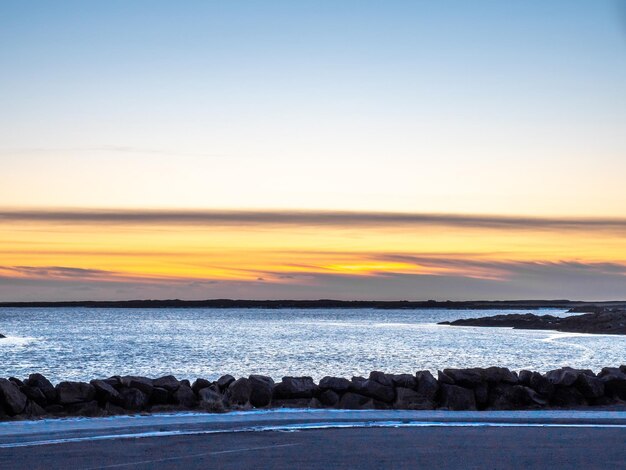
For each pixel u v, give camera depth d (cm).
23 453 1265
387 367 5269
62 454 1255
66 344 9450
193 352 7512
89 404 1761
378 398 1897
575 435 1472
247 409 1834
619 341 10088
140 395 1792
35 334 13225
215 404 1800
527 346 8588
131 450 1297
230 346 8738
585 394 1998
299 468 1142
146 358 6600
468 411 1839
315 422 1612
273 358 6444
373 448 1318
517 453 1270
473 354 6925
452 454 1261
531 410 1911
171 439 1421
